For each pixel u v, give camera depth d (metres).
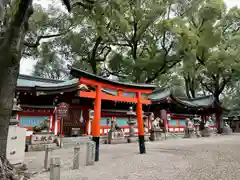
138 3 20.42
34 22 16.72
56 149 12.45
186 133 22.52
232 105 45.41
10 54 5.00
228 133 28.88
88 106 17.91
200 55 23.89
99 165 7.19
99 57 29.11
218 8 20.42
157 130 18.70
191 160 7.65
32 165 7.57
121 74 29.77
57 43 24.55
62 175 5.68
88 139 15.79
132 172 5.92
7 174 4.85
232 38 24.44
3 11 3.57
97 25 13.00
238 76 28.47
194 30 21.25
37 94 13.88
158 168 6.36
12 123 6.80
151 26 24.05
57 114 14.41
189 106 25.61
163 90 25.66
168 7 22.80
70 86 15.05
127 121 18.88
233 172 5.56
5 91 5.12
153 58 24.20
